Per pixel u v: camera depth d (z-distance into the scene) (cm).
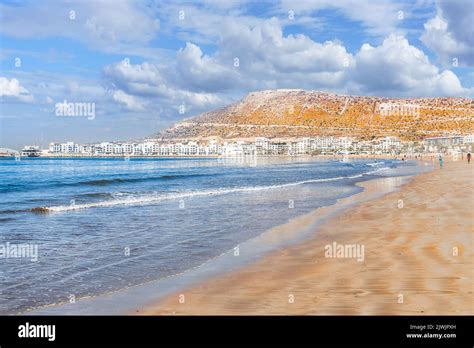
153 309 818
